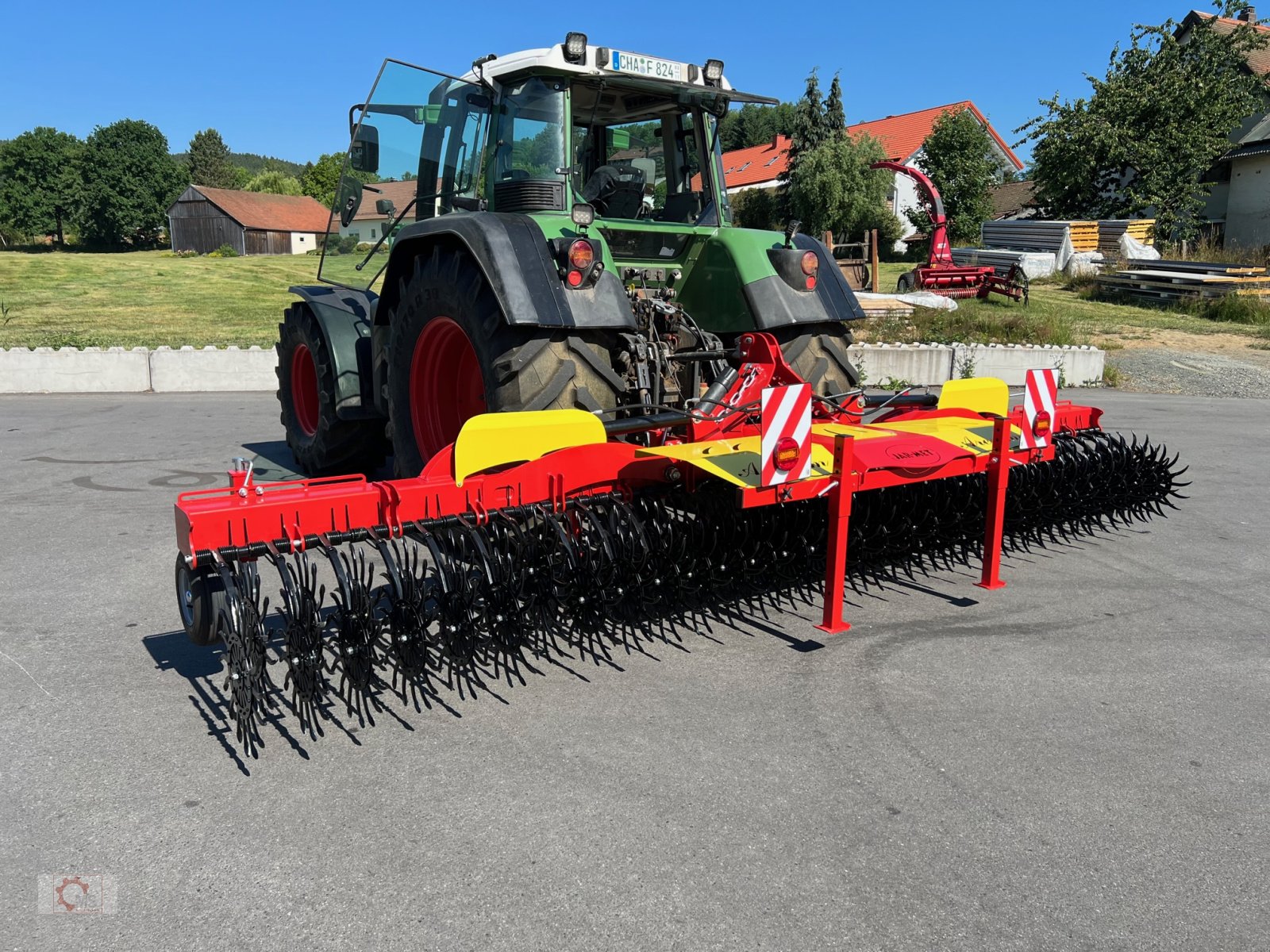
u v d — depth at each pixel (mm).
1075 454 5363
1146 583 4789
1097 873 2449
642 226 5117
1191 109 25641
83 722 3203
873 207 37469
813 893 2352
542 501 3711
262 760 2967
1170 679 3646
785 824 2641
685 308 5488
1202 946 2186
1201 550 5383
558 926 2225
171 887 2357
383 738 3115
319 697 3119
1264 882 2422
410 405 5133
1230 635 4098
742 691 3484
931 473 4246
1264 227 26969
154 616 4176
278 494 3230
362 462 6938
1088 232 24781
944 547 4922
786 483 3699
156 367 11930
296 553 3143
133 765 2932
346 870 2426
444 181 5453
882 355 12406
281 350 7180
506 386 4270
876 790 2822
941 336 14422
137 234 77500
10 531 5461
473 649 3365
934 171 37750
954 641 3992
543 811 2695
